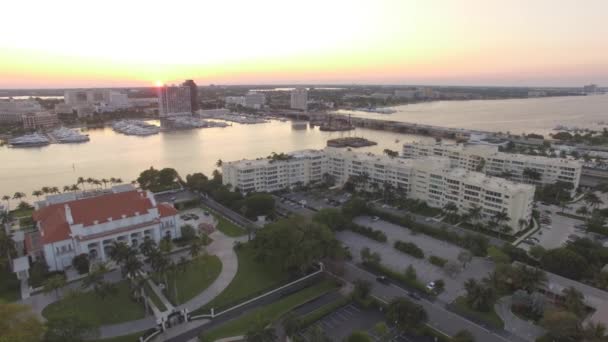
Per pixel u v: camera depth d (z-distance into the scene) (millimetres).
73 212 146375
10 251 146000
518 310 113438
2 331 84000
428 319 109250
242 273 137375
